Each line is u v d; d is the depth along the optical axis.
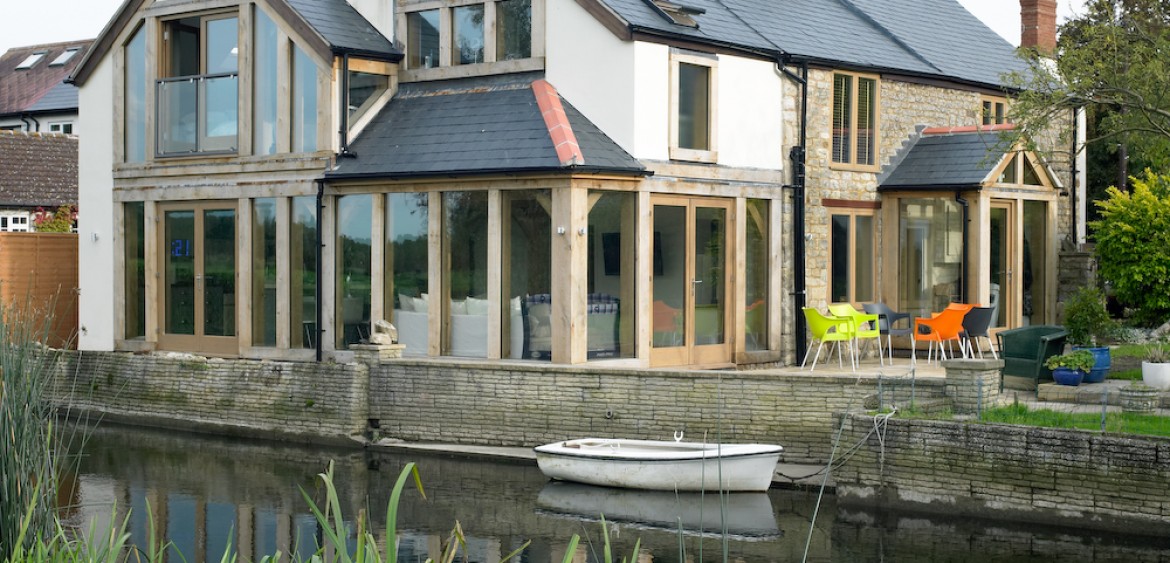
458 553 12.37
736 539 12.82
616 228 19.11
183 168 22.17
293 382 19.17
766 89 21.11
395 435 18.50
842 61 21.98
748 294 21.05
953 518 13.53
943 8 28.30
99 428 20.52
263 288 21.52
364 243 20.38
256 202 21.53
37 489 7.62
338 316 20.64
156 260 22.62
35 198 33.50
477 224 19.39
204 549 12.66
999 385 15.29
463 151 19.36
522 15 20.44
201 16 22.08
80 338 23.59
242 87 21.42
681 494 14.98
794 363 21.39
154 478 16.16
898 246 22.81
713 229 20.47
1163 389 15.65
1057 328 17.38
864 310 20.78
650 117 19.31
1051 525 12.98
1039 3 28.91
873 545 12.52
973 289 21.89
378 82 21.33
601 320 18.97
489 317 19.17
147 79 22.55
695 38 19.80
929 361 21.25
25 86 44.41
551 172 18.39
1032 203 23.50
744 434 16.08
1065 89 17.44
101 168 23.22
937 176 22.28
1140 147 18.39
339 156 20.44
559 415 17.28
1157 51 17.34
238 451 18.25
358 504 14.62
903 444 13.87
